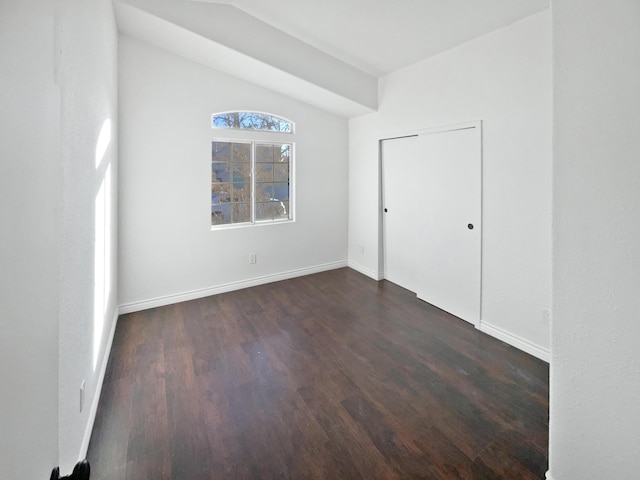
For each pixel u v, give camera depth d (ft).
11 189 1.66
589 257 3.85
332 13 9.41
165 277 11.65
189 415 6.21
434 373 7.55
